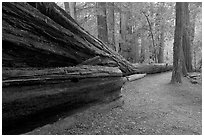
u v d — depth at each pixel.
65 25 5.91
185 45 15.30
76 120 4.85
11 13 4.17
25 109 3.67
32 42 4.59
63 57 5.71
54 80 4.37
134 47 18.27
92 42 7.43
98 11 14.20
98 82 5.92
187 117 6.24
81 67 5.54
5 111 3.33
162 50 20.94
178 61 11.09
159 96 8.86
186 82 11.50
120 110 6.39
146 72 14.50
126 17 18.17
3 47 4.00
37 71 4.14
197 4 15.82
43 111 4.09
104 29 15.31
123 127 4.98
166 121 5.70
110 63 8.50
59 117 4.56
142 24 18.03
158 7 17.84
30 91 3.79
